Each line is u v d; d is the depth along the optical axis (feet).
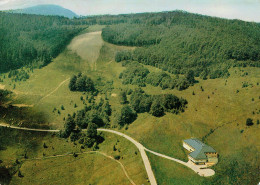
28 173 460.14
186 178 392.06
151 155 453.99
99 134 561.43
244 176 386.93
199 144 443.73
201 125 517.55
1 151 509.76
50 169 472.03
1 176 444.14
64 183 443.73
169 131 515.09
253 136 452.35
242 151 431.43
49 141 547.90
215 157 425.69
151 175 404.98
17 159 489.26
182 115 556.10
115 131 564.30
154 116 572.10
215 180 384.68
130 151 475.31
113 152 491.72
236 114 517.14
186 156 446.60
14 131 568.00
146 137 505.25
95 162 481.87
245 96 564.30
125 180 407.44
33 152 513.86
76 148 526.98
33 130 579.48
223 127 498.28
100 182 428.15
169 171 411.75
